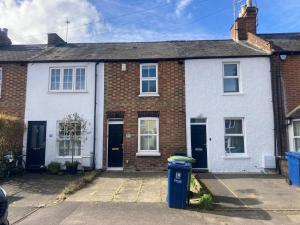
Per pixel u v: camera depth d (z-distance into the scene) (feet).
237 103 53.78
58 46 66.08
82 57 56.95
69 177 48.55
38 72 56.80
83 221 27.20
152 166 53.21
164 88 54.90
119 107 55.06
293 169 41.50
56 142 55.01
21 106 56.18
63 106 55.77
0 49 65.46
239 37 62.54
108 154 54.65
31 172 53.01
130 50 60.70
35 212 30.12
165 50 59.52
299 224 26.71
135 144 53.93
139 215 28.89
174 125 53.98
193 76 54.75
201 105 54.08
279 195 36.14
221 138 53.21
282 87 53.57
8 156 48.78
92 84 55.88
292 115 50.72
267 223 26.96
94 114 55.16
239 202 33.19
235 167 52.47
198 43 63.21
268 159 51.67
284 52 53.78
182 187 31.35
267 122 53.06
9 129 49.06
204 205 31.07
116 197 35.55
